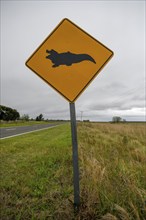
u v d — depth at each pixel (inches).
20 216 99.3
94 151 228.4
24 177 159.5
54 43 97.2
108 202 99.7
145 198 105.8
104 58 96.5
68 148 284.5
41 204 112.6
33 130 870.4
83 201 103.0
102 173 126.0
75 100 95.0
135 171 151.6
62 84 95.5
